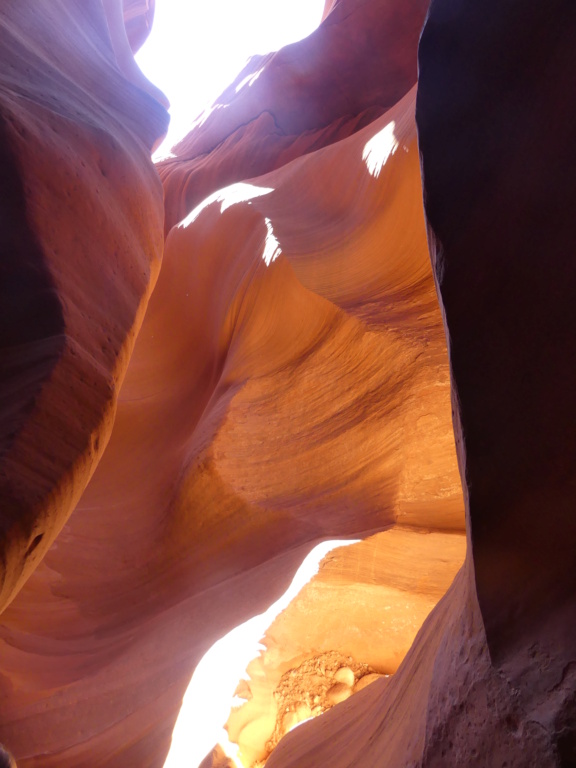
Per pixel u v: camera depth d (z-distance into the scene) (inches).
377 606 176.4
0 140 120.7
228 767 151.1
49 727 196.9
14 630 252.2
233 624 190.7
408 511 204.4
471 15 54.7
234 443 275.1
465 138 53.9
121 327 132.9
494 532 51.6
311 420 260.4
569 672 45.4
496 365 50.0
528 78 49.7
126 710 191.5
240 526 251.8
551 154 47.4
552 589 48.9
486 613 53.4
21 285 111.3
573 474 46.2
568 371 45.8
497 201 50.9
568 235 45.7
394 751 74.9
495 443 50.4
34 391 97.7
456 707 58.6
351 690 165.0
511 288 49.2
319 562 188.9
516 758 47.7
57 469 93.2
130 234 158.6
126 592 272.8
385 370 244.5
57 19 218.4
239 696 166.2
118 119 207.5
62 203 129.3
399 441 221.1
